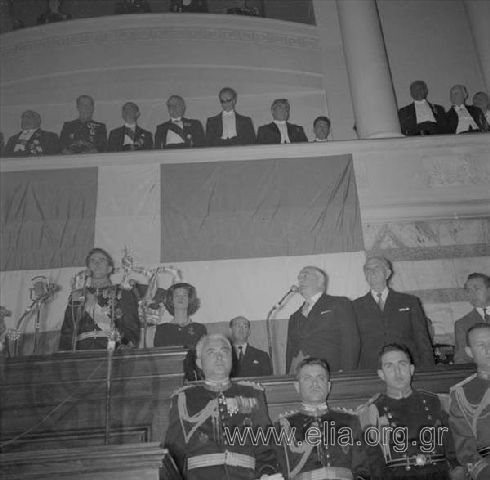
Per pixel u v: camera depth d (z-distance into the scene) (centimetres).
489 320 522
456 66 824
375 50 743
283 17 889
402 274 577
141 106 802
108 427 330
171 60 822
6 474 241
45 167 610
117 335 432
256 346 537
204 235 584
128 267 566
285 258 573
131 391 353
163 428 346
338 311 467
